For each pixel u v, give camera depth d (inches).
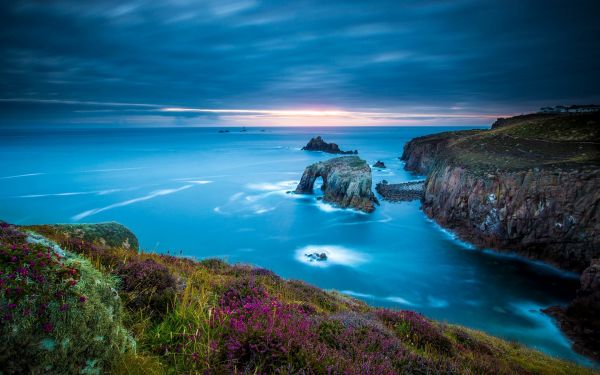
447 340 394.9
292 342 208.8
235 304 294.0
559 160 2519.7
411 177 5551.2
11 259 156.2
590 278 1413.6
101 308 174.2
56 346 146.3
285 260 2228.1
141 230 2849.4
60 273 165.2
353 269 2085.4
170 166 7003.0
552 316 1492.4
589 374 564.1
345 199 3597.4
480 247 2406.5
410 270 2063.2
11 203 3720.5
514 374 363.9
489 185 2486.5
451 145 4392.2
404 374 242.8
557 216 2074.3
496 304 1641.2
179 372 183.5
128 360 176.6
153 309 254.4
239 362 192.9
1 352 131.8
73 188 4566.9
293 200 3895.2
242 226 2950.3
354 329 294.0
